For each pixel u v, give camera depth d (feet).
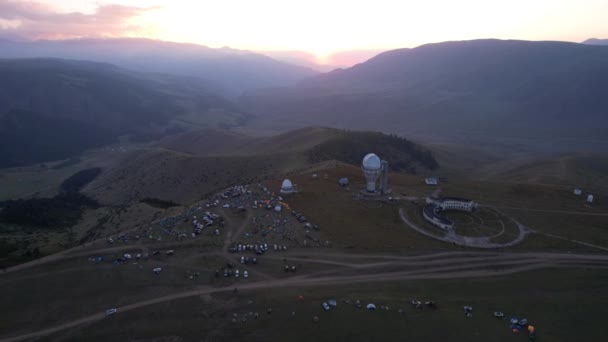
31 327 248.32
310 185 516.32
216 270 311.68
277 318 246.68
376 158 481.87
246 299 269.85
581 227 413.39
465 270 318.65
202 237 369.30
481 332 234.17
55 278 304.09
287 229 385.91
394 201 471.21
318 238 369.91
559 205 481.46
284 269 312.91
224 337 230.07
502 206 473.26
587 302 270.05
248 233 376.27
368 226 400.47
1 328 248.11
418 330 234.58
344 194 489.26
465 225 411.75
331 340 225.97
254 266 318.45
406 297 273.33
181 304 265.95
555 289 289.12
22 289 289.94
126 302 270.87
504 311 257.75
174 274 306.14
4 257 388.78
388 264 326.03
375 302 263.08
